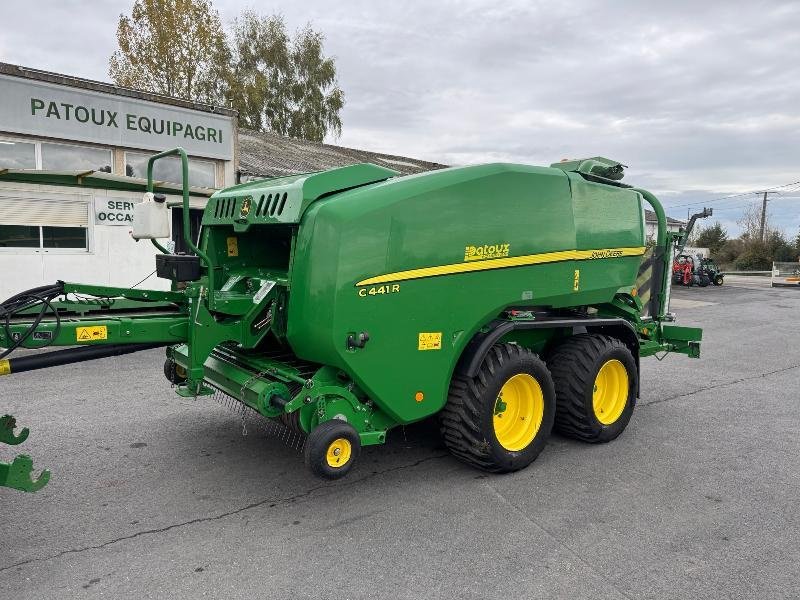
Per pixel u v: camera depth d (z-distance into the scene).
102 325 3.70
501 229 4.32
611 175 5.53
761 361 9.34
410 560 3.29
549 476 4.48
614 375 5.29
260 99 33.28
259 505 3.93
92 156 12.25
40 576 3.09
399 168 21.69
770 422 5.98
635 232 5.51
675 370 8.57
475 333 4.34
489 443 4.28
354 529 3.62
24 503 3.92
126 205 12.04
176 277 3.78
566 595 2.98
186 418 5.69
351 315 3.67
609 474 4.55
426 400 4.09
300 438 4.95
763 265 52.12
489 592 3.00
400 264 3.84
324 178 3.90
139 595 2.94
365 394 3.93
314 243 3.68
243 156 17.00
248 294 4.12
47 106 11.37
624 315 5.86
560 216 4.73
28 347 3.49
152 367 7.83
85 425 5.46
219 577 3.10
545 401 4.62
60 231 11.39
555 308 5.03
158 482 4.26
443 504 3.98
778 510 3.98
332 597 2.94
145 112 12.70
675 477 4.51
